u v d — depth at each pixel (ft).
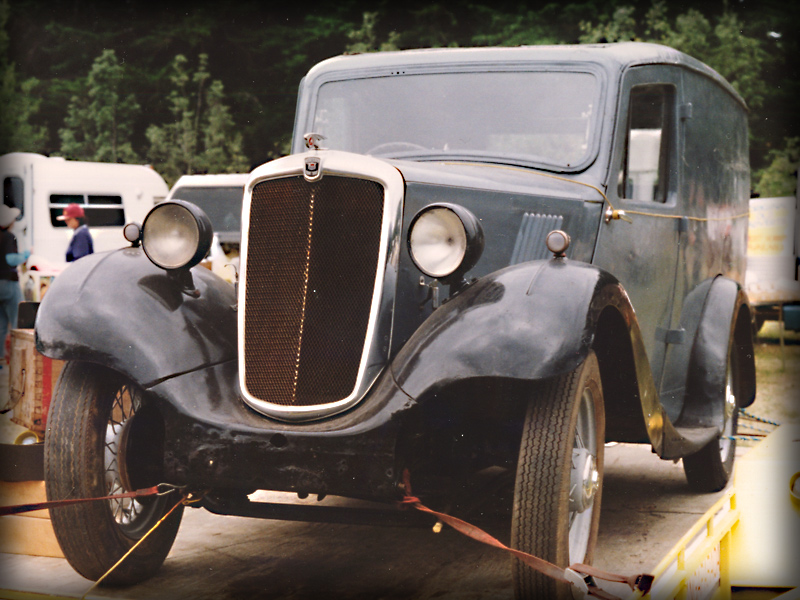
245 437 8.32
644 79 12.19
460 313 8.52
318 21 67.36
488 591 9.43
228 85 68.18
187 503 9.12
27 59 71.15
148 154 65.98
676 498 13.44
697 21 50.60
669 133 13.08
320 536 11.52
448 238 8.57
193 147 63.93
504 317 8.26
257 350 8.84
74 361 9.18
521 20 59.36
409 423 8.18
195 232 9.20
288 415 8.50
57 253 39.86
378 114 12.42
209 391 8.70
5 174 39.65
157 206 9.28
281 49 68.23
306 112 12.92
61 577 9.84
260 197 9.14
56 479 8.97
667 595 7.95
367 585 9.63
